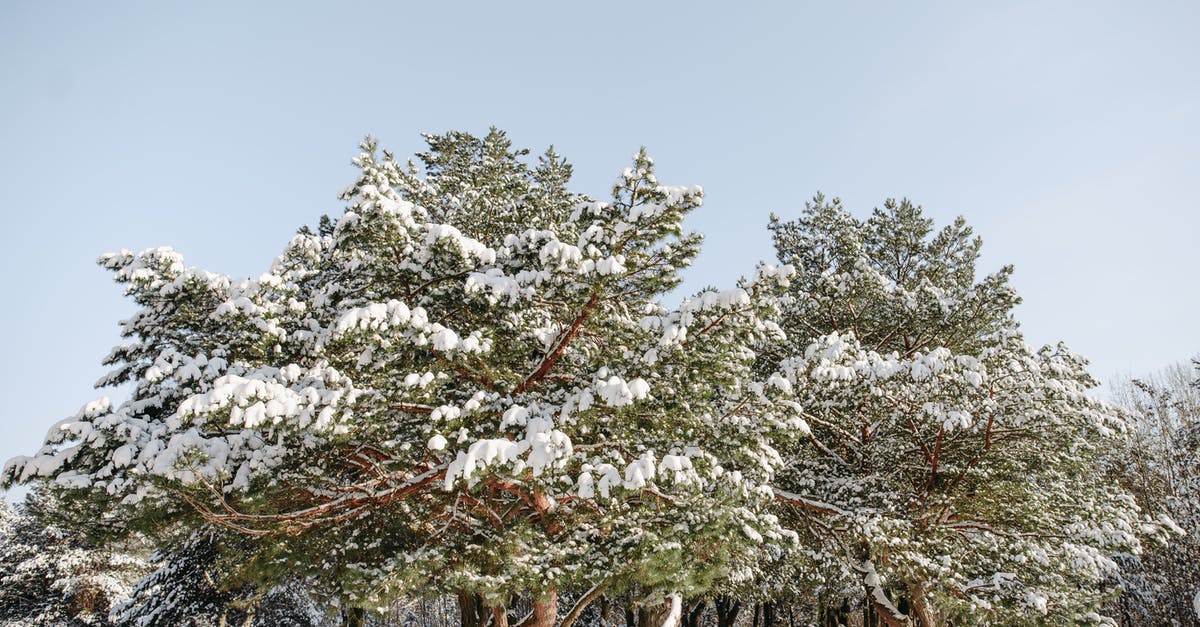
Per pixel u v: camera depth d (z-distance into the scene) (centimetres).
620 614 2852
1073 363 1609
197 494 834
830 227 1962
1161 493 2134
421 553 956
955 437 1430
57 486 796
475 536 1048
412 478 1008
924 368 1298
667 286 1029
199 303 988
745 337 994
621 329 1053
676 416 999
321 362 956
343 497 1012
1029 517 1366
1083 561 1263
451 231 909
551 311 1029
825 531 1463
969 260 2017
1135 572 1989
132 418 871
